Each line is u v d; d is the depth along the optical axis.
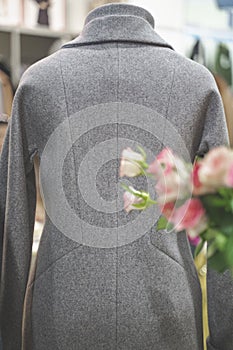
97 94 1.32
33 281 1.39
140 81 1.32
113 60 1.33
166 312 1.31
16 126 1.36
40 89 1.34
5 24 3.33
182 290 1.33
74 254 1.31
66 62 1.34
